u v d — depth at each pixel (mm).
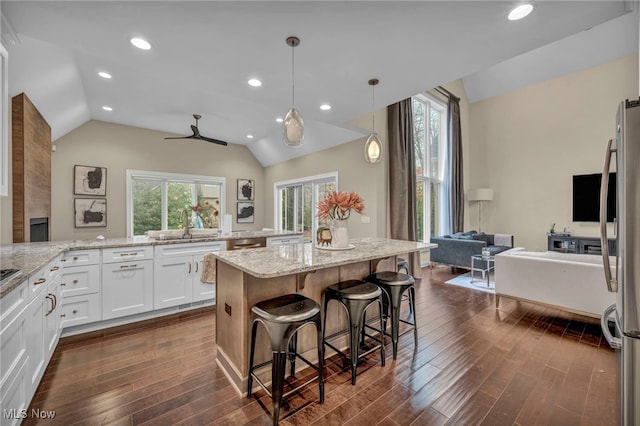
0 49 1678
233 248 3730
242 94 3129
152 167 5789
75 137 4984
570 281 2922
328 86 2916
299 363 2182
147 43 2148
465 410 1722
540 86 6324
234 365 1978
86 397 1815
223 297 2174
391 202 4840
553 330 2852
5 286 1336
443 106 6711
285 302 1830
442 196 6762
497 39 2123
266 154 6922
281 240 4258
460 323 3041
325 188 5727
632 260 1144
